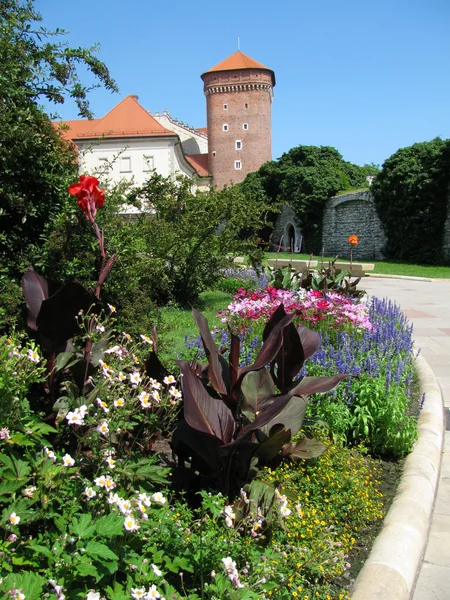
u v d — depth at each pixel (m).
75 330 3.12
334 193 44.97
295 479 3.29
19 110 5.40
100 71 7.87
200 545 2.20
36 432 2.31
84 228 5.44
